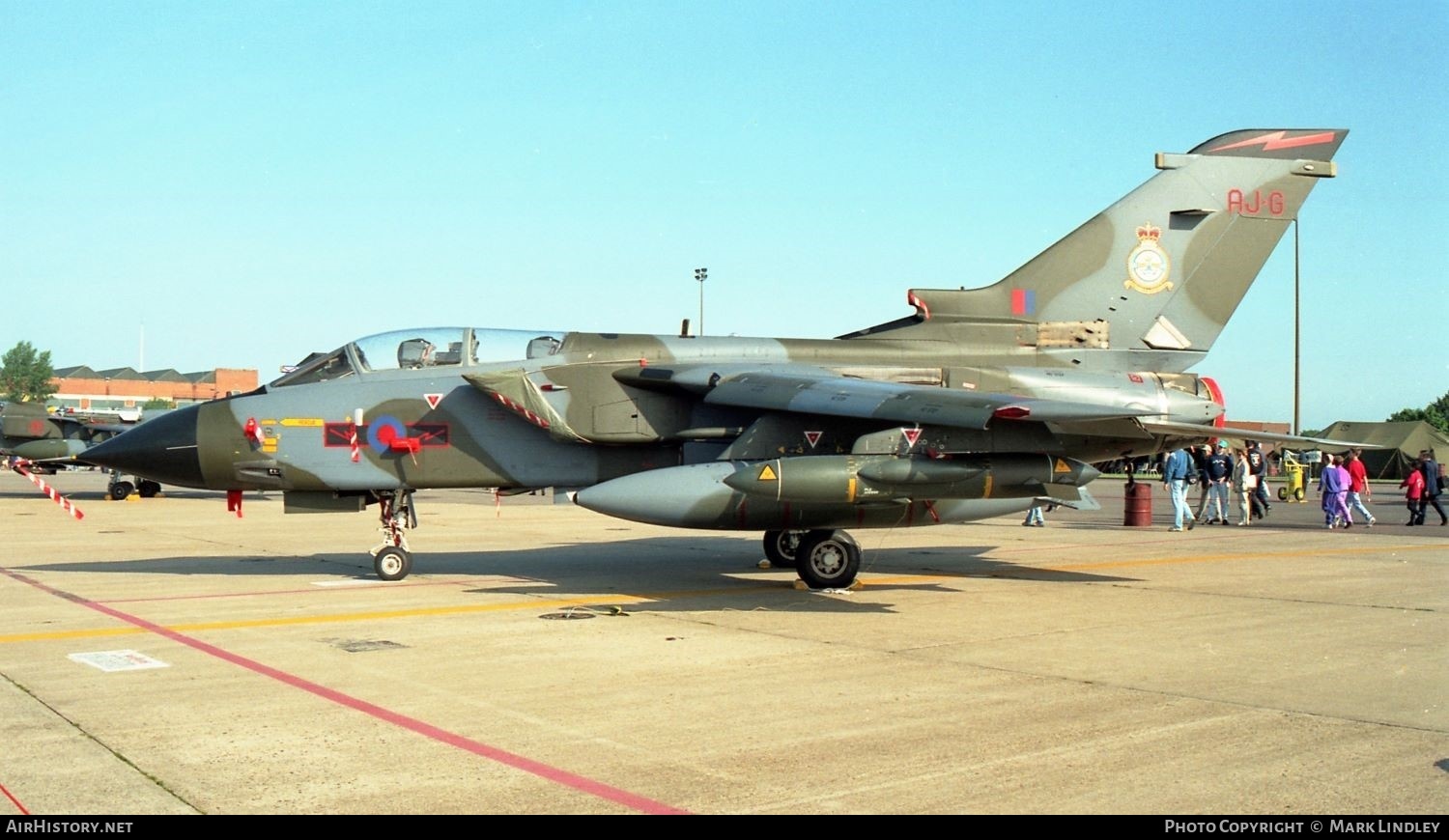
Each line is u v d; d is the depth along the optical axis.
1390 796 5.46
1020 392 14.47
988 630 10.27
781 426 13.12
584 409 13.55
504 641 9.66
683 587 13.34
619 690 7.76
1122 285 15.30
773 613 11.30
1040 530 22.72
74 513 15.80
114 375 142.00
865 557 17.00
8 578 14.06
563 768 5.94
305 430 13.42
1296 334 38.91
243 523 23.81
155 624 10.54
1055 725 6.82
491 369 13.76
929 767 5.96
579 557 16.89
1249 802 5.36
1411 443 56.91
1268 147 15.79
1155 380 15.01
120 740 6.45
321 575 14.45
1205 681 8.11
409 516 14.25
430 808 5.28
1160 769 5.91
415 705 7.32
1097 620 10.91
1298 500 36.19
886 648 9.38
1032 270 15.19
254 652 9.15
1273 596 12.67
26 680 8.06
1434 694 7.68
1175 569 15.44
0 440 37.22
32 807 5.27
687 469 12.28
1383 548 18.59
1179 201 15.47
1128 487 23.78
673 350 14.15
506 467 13.69
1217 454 24.70
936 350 14.73
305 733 6.61
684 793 5.52
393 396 13.57
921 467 11.75
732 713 7.13
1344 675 8.32
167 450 13.34
